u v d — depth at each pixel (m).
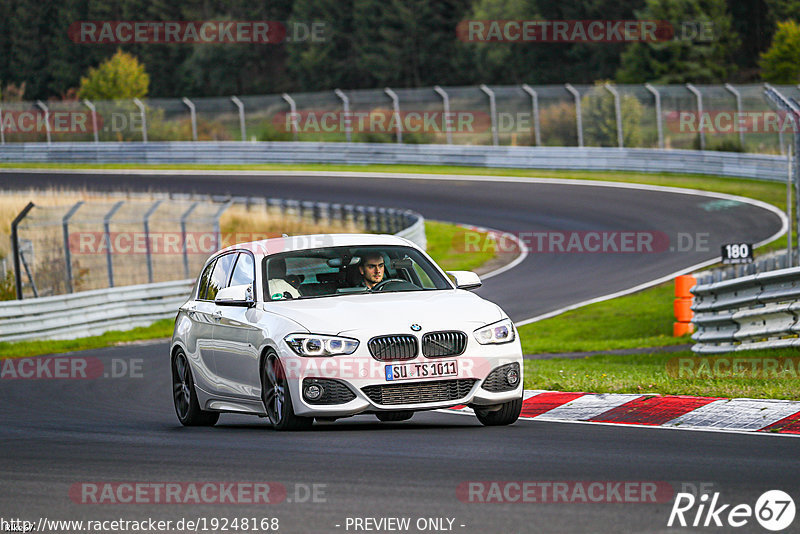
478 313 28.72
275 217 128.75
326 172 166.50
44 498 19.64
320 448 24.84
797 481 19.28
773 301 44.78
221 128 193.50
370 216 118.81
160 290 86.19
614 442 24.91
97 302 81.38
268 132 195.88
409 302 28.88
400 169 165.38
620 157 148.88
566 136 166.12
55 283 95.31
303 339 27.70
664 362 48.81
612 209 124.69
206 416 34.12
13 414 39.72
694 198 126.94
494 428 28.33
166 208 127.50
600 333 71.31
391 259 31.52
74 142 187.38
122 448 26.73
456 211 130.50
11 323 75.56
